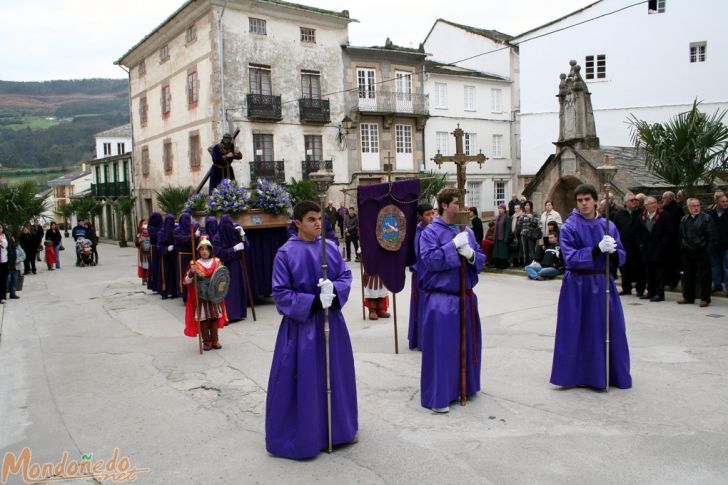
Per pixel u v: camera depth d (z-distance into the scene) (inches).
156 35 1129.4
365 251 271.0
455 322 208.7
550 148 1106.7
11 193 789.9
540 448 173.2
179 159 1120.2
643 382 229.5
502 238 582.2
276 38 1004.6
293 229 189.2
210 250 306.2
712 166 447.8
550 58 1089.4
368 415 204.7
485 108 1291.8
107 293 543.5
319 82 1058.7
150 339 342.6
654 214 395.2
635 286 422.6
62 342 344.5
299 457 171.0
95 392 246.8
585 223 226.2
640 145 517.0
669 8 983.0
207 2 945.5
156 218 518.9
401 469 163.3
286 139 1021.2
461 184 594.2
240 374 262.1
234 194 410.0
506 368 254.4
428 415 203.0
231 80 960.3
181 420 209.8
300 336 172.7
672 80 992.2
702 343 282.5
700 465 159.3
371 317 370.3
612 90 1032.2
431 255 206.1
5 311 463.2
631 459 164.1
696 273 376.5
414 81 1174.3
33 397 244.1
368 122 1120.2
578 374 224.4
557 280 517.3
